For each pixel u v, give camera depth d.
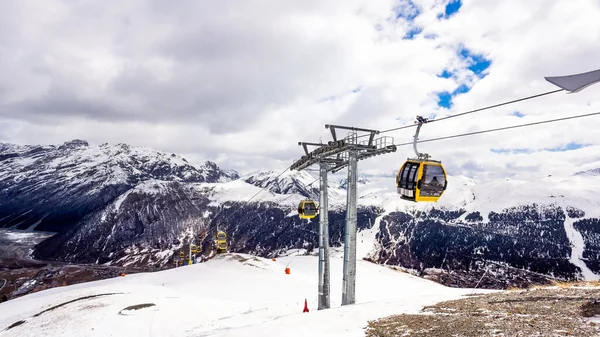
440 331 13.52
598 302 14.61
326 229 32.69
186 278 62.78
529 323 12.82
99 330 28.59
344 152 29.31
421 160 21.94
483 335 12.19
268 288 52.38
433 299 21.94
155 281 63.69
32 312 37.03
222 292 49.53
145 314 32.28
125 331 28.48
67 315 32.69
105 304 35.25
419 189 21.11
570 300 15.95
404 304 20.98
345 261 27.25
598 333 10.86
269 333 17.94
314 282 58.97
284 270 71.69
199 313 33.66
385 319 17.38
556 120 15.08
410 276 71.12
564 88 9.23
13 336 29.50
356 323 17.70
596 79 8.68
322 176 33.25
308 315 21.31
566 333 11.19
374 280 60.88
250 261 75.00
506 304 16.77
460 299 20.34
